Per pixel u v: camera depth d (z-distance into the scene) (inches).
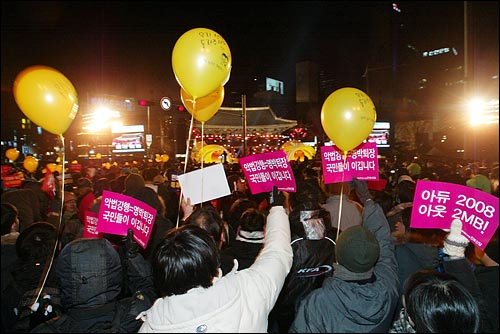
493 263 115.0
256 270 80.1
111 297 86.0
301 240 122.9
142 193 156.0
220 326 67.7
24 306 97.3
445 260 97.3
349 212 162.2
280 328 125.5
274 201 104.3
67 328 80.4
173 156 601.3
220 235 118.6
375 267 91.6
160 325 67.4
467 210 109.1
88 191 194.5
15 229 123.3
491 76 441.4
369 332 81.6
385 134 951.6
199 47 126.3
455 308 69.7
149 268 98.8
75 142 780.6
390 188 337.1
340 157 156.7
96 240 88.4
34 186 246.8
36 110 120.0
